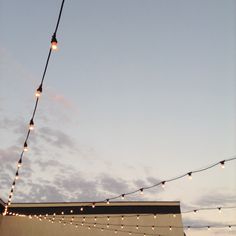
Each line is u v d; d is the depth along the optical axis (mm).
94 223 21562
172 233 21641
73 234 21109
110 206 22219
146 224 21859
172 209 22453
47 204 21812
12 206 21438
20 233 20562
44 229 20953
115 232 21500
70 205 21922
